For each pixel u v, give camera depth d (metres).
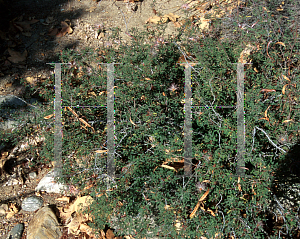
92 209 2.57
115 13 4.60
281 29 2.99
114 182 2.55
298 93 2.66
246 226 2.30
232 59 2.94
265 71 2.85
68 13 4.70
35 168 3.44
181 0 4.67
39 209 3.11
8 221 3.06
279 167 2.62
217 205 2.40
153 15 4.51
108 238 2.76
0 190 3.28
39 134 3.21
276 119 2.76
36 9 4.82
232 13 3.46
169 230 2.36
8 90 3.92
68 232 2.90
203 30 3.33
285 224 2.43
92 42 4.29
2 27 4.57
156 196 2.41
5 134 3.34
